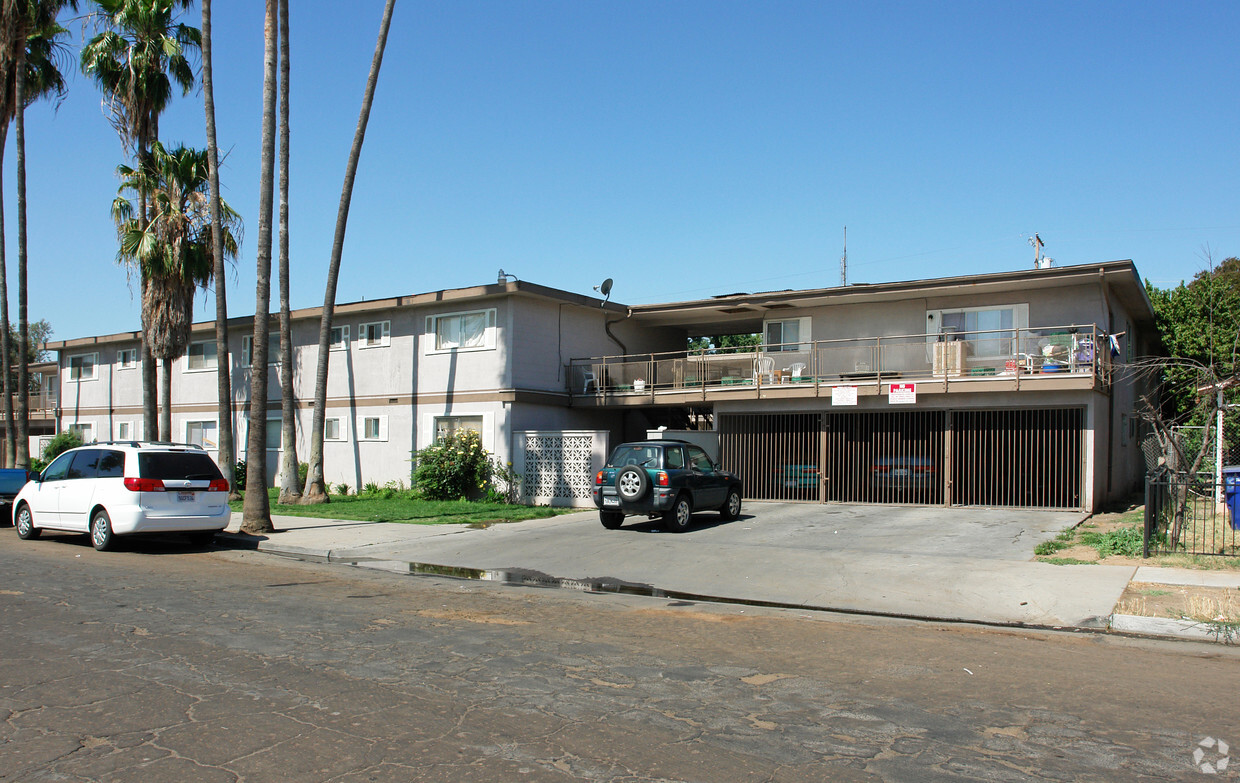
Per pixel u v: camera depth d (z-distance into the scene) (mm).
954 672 7258
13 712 5793
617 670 7102
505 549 15273
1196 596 10133
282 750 5102
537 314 24938
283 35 22953
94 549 15297
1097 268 20031
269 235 18141
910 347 21250
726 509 18484
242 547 16219
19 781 4625
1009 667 7469
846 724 5750
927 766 4988
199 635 8188
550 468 22922
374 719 5695
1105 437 20875
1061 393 19406
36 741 5238
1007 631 9227
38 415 40812
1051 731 5668
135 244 24250
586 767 4879
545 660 7395
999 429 20562
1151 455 19828
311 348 29203
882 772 4883
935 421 21234
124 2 25359
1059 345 19562
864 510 19953
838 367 22000
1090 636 8969
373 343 27484
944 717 5945
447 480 23516
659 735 5453
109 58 25672
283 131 23078
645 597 11344
